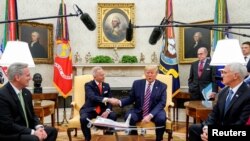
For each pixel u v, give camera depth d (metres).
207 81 5.46
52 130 3.26
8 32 5.89
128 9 7.28
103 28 7.27
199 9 6.80
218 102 3.21
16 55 3.93
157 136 4.14
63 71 6.46
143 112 4.37
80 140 5.07
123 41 7.28
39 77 6.13
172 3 6.89
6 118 2.91
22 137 2.92
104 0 7.29
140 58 7.23
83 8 7.26
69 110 7.05
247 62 4.46
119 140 3.12
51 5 7.04
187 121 4.51
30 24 6.61
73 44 7.23
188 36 6.83
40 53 6.75
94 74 4.66
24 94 3.27
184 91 6.89
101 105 4.58
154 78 4.43
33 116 3.36
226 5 5.87
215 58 3.63
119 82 6.99
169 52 6.37
